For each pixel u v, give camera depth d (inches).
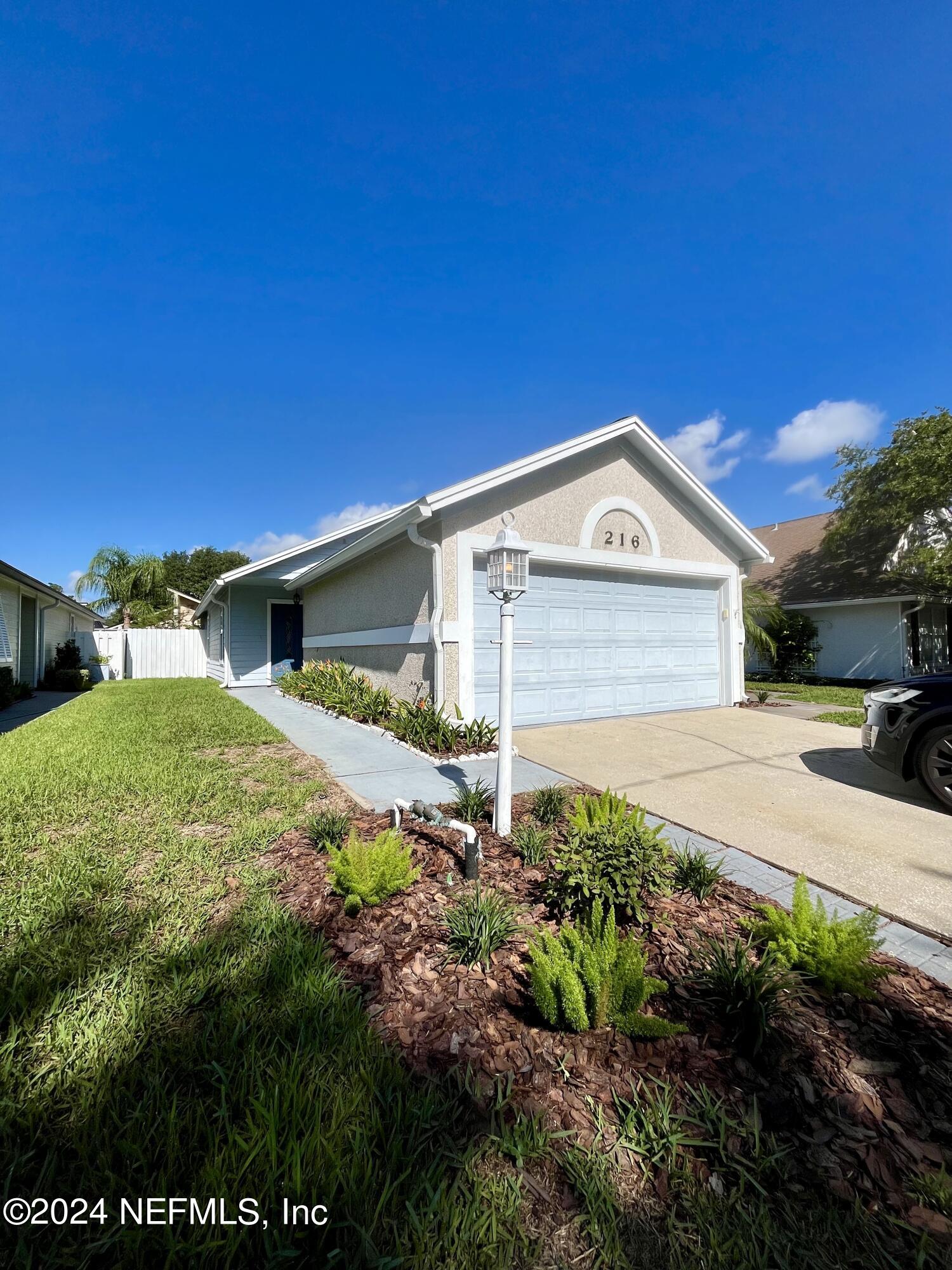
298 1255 46.8
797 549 762.2
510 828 148.8
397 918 103.0
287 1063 66.4
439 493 252.7
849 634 633.6
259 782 193.0
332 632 457.4
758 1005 73.0
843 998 83.9
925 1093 67.3
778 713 350.3
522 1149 57.5
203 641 800.9
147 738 266.2
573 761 226.4
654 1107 63.7
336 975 85.2
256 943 93.4
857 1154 59.0
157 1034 71.9
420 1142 57.8
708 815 165.8
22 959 87.8
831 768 217.5
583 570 316.5
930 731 170.6
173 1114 57.6
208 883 116.3
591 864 102.1
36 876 117.7
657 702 347.9
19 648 511.2
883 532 636.1
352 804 171.0
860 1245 49.6
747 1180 55.2
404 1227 49.8
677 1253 48.6
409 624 304.7
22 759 219.5
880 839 147.6
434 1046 72.4
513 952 93.7
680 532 354.3
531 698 295.7
